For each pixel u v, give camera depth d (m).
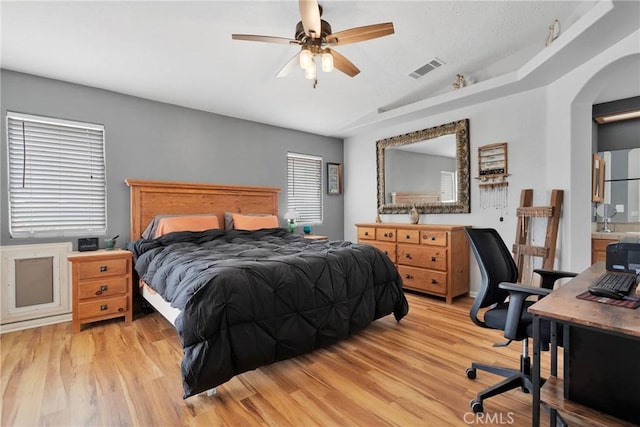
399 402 1.76
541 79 3.00
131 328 2.89
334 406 1.73
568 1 2.35
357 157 5.41
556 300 1.24
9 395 1.82
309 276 2.27
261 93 3.67
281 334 2.04
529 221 3.30
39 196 3.11
